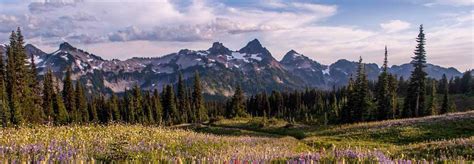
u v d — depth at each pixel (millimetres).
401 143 36969
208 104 168375
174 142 18141
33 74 83750
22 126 21922
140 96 121562
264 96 147625
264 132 72562
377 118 85250
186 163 9961
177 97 134625
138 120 110500
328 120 104812
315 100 154125
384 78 86438
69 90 101000
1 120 56500
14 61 75375
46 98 90312
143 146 15336
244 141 23766
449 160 12156
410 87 85625
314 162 9789
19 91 75625
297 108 145250
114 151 13703
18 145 13672
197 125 84500
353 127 51781
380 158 10289
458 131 39031
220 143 20156
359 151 11188
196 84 132875
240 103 124812
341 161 9906
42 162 9203
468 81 151750
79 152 12578
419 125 43844
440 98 130750
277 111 148125
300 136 56312
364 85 83812
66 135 19141
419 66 84062
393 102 87812
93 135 19797
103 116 117812
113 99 123188
